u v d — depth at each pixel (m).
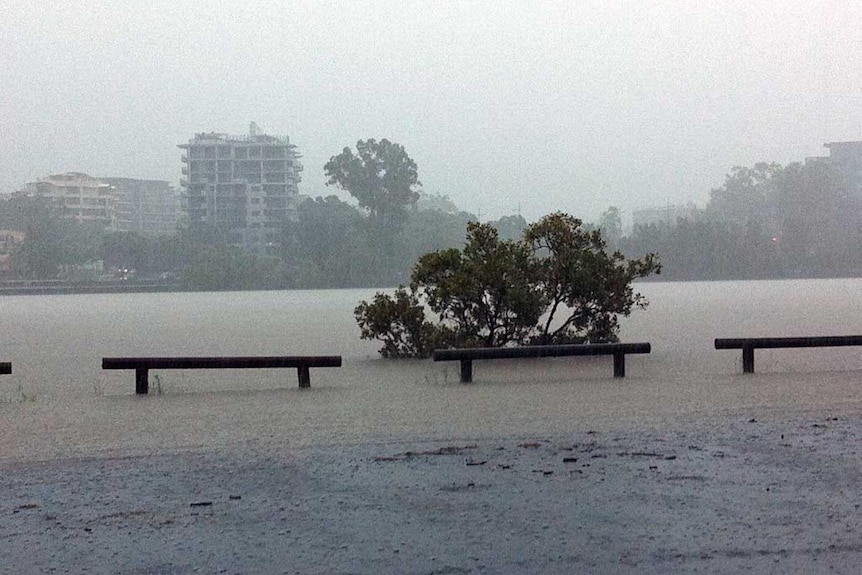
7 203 144.00
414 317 26.14
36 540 7.12
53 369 25.30
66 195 170.62
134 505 8.17
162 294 141.62
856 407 13.41
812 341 19.05
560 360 23.98
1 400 17.59
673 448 10.24
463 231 129.88
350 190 120.62
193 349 33.34
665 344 29.38
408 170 120.56
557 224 25.78
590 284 24.77
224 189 144.00
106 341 39.09
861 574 6.00
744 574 6.02
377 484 8.77
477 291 24.86
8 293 131.88
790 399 14.53
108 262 133.88
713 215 155.00
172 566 6.45
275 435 12.05
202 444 11.46
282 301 98.12
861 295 80.38
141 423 13.64
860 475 8.73
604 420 12.64
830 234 137.50
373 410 14.49
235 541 6.99
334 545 6.83
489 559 6.43
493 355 18.27
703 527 7.08
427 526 7.27
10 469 10.05
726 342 19.05
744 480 8.58
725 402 14.32
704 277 138.12
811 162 143.00
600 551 6.54
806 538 6.76
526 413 13.62
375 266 121.19
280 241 132.75
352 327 46.72
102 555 6.71
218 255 126.12
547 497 8.08
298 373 18.45
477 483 8.69
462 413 13.82
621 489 8.31
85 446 11.59
